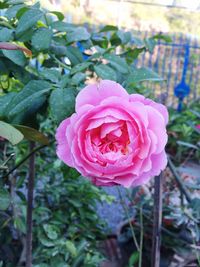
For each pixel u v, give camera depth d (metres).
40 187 0.58
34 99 0.28
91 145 0.23
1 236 0.51
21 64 0.32
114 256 0.69
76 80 0.29
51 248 0.46
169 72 2.23
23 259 0.48
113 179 0.23
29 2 0.37
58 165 0.48
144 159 0.23
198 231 0.44
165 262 0.61
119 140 0.23
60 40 0.35
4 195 0.30
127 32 0.42
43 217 0.53
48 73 0.30
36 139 0.29
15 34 0.33
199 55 2.22
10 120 0.28
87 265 0.48
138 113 0.23
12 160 0.49
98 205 0.84
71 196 0.58
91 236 0.55
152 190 0.63
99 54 0.33
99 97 0.24
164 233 0.59
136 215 0.62
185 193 0.46
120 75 0.32
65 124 0.24
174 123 1.23
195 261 0.59
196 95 2.14
